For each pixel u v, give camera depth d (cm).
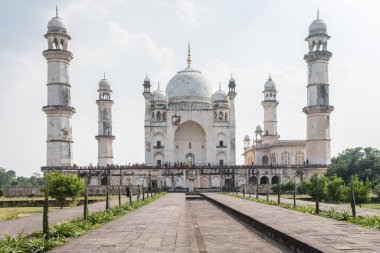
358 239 1414
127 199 4362
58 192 4050
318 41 7394
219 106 8712
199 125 8931
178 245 1350
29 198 5397
